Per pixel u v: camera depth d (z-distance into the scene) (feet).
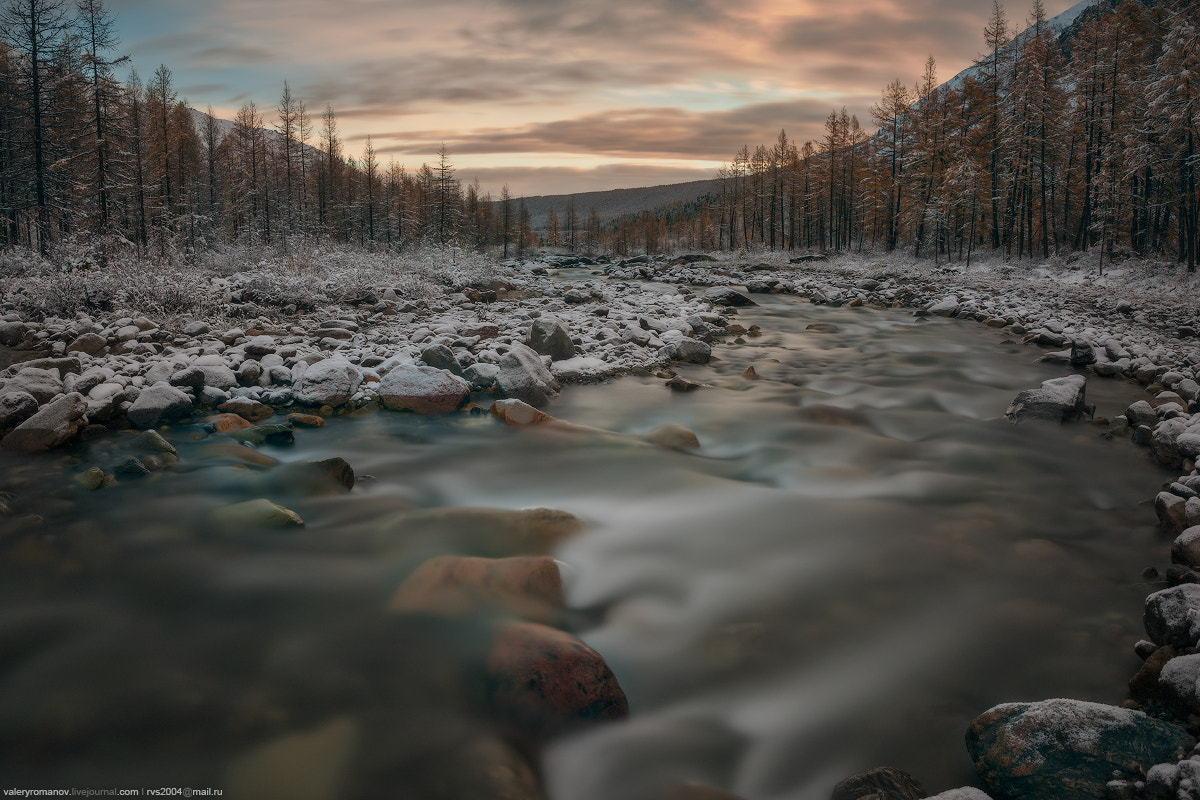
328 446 28.04
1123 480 25.68
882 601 16.49
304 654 13.69
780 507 22.44
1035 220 185.26
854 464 27.35
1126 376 45.47
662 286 112.68
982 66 186.91
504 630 13.56
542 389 35.32
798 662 14.07
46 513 20.16
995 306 81.35
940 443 30.45
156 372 32.94
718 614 15.81
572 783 10.90
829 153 236.63
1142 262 130.31
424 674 13.08
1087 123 157.99
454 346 42.86
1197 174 125.18
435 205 266.16
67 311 48.06
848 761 11.55
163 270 55.52
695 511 21.94
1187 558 17.89
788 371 46.65
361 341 45.11
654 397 37.83
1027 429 32.83
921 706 12.85
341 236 229.45
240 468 24.02
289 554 17.98
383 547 18.44
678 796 10.55
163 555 17.80
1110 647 14.76
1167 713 12.03
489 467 25.82
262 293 57.57
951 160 183.52
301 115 204.03
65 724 11.67
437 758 11.02
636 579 17.33
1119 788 9.93
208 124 216.33
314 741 11.35
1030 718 11.06
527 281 98.02
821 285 110.73
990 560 18.76
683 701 12.88
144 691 12.55
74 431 26.27
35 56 96.32
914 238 207.62
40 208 98.94
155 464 23.93
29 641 14.03
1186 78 114.62
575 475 25.13
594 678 12.23
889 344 59.21
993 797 10.70
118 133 106.93
